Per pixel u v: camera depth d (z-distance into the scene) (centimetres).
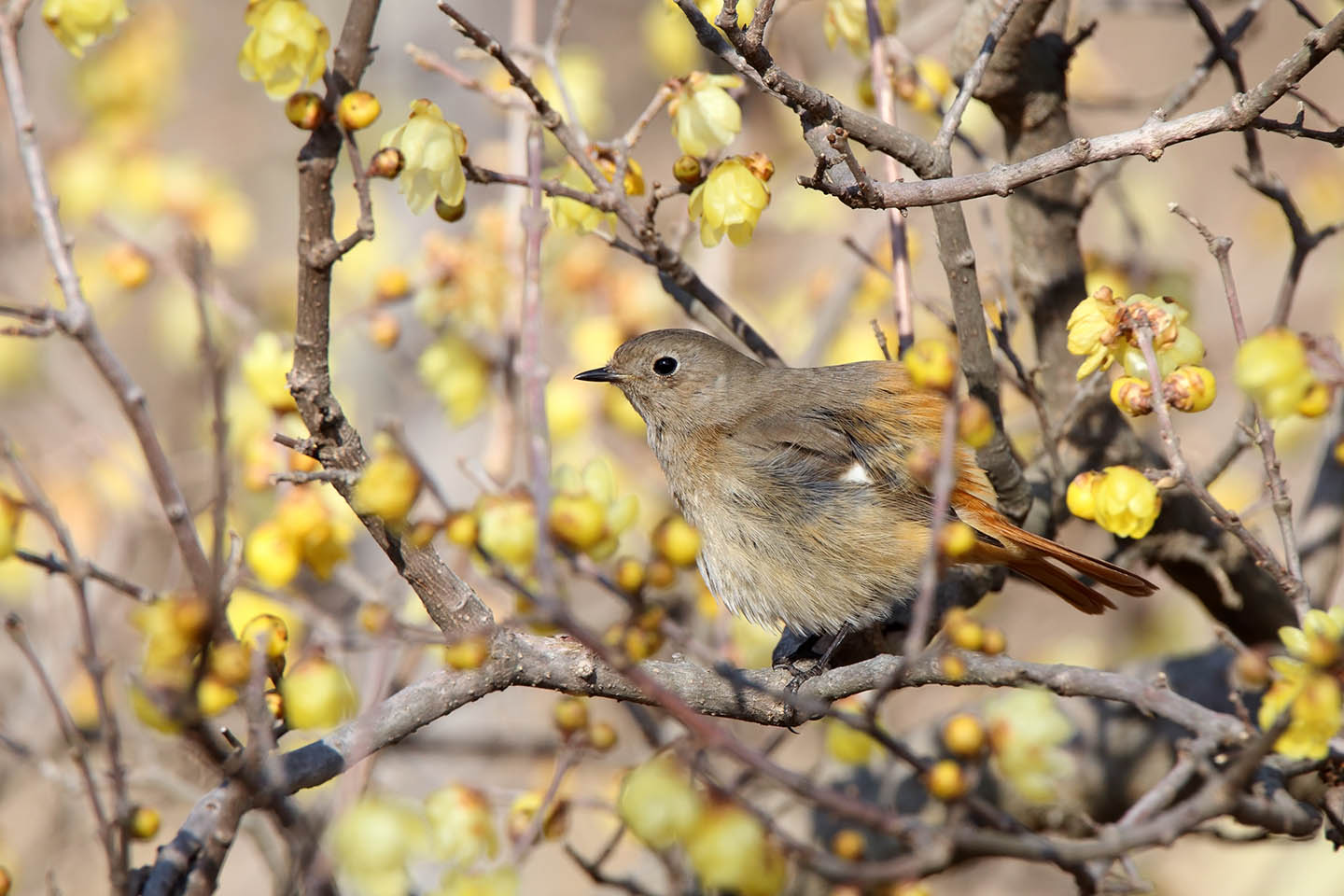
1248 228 1560
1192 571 984
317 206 583
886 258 1189
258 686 537
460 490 1269
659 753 598
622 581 525
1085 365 684
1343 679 536
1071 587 870
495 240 1116
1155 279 1057
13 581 1199
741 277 1557
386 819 598
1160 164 1527
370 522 632
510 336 1096
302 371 606
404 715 644
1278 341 581
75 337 516
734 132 732
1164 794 556
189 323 1388
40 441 1387
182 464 1298
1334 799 828
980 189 639
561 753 735
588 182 788
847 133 687
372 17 589
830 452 930
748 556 955
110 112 1351
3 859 1094
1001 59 901
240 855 1361
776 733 1418
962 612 554
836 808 501
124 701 1175
